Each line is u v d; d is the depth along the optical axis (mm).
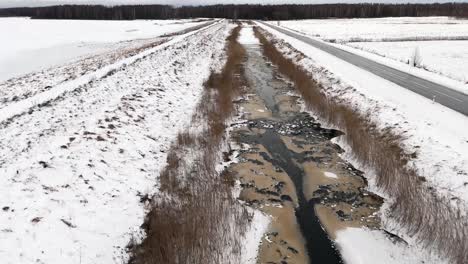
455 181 10117
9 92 21250
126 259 7211
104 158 10406
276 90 24016
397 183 10570
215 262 7293
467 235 7723
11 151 9625
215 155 12891
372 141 13617
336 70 25500
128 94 16500
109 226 7805
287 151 14211
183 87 21094
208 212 8797
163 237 7652
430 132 13242
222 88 21922
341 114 17016
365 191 11188
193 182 10625
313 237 8867
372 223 9500
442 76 24609
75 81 17219
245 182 11578
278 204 10352
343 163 13188
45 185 8266
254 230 8953
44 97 14406
